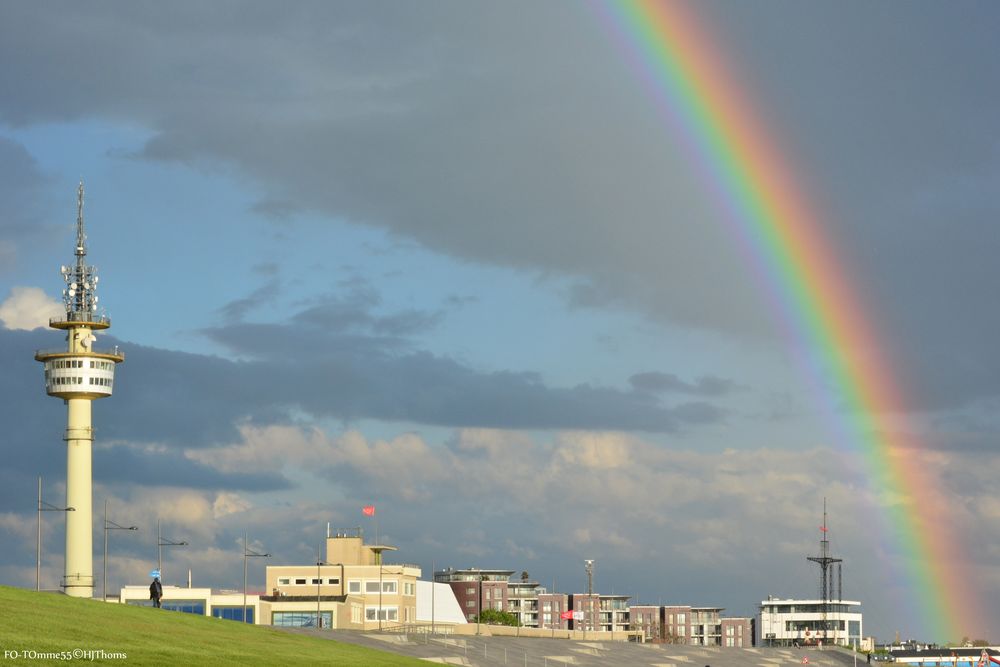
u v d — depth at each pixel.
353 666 126.06
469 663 189.12
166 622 135.25
